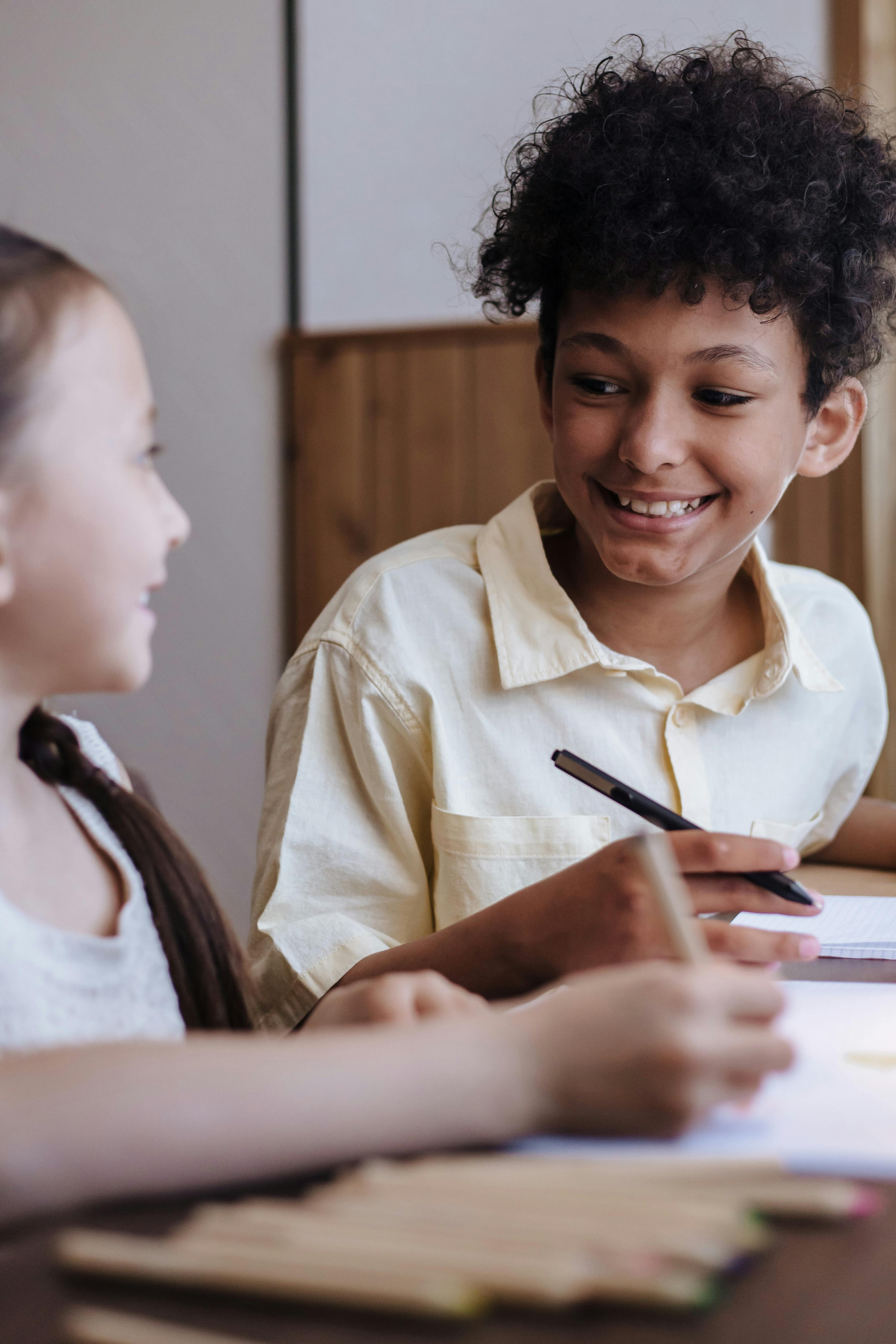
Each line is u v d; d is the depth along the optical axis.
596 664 0.99
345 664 1.00
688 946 0.43
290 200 2.42
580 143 0.96
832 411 1.02
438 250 2.35
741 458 0.89
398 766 1.00
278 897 0.95
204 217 2.48
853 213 0.98
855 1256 0.30
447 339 2.31
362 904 0.96
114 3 2.52
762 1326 0.27
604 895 0.70
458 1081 0.37
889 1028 0.55
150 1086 0.36
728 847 0.67
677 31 2.14
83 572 0.49
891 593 2.09
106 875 0.60
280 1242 0.30
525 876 0.98
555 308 1.00
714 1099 0.37
